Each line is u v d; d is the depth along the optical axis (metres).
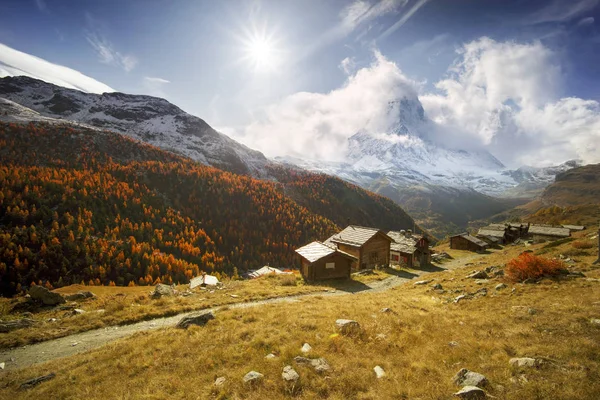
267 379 11.08
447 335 14.77
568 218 156.88
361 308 20.95
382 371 11.30
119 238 165.38
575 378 9.38
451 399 8.94
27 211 158.00
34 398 12.00
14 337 19.95
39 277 130.88
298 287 36.31
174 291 33.34
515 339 13.27
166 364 13.65
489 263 46.53
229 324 18.30
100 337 20.33
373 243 56.75
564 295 19.62
